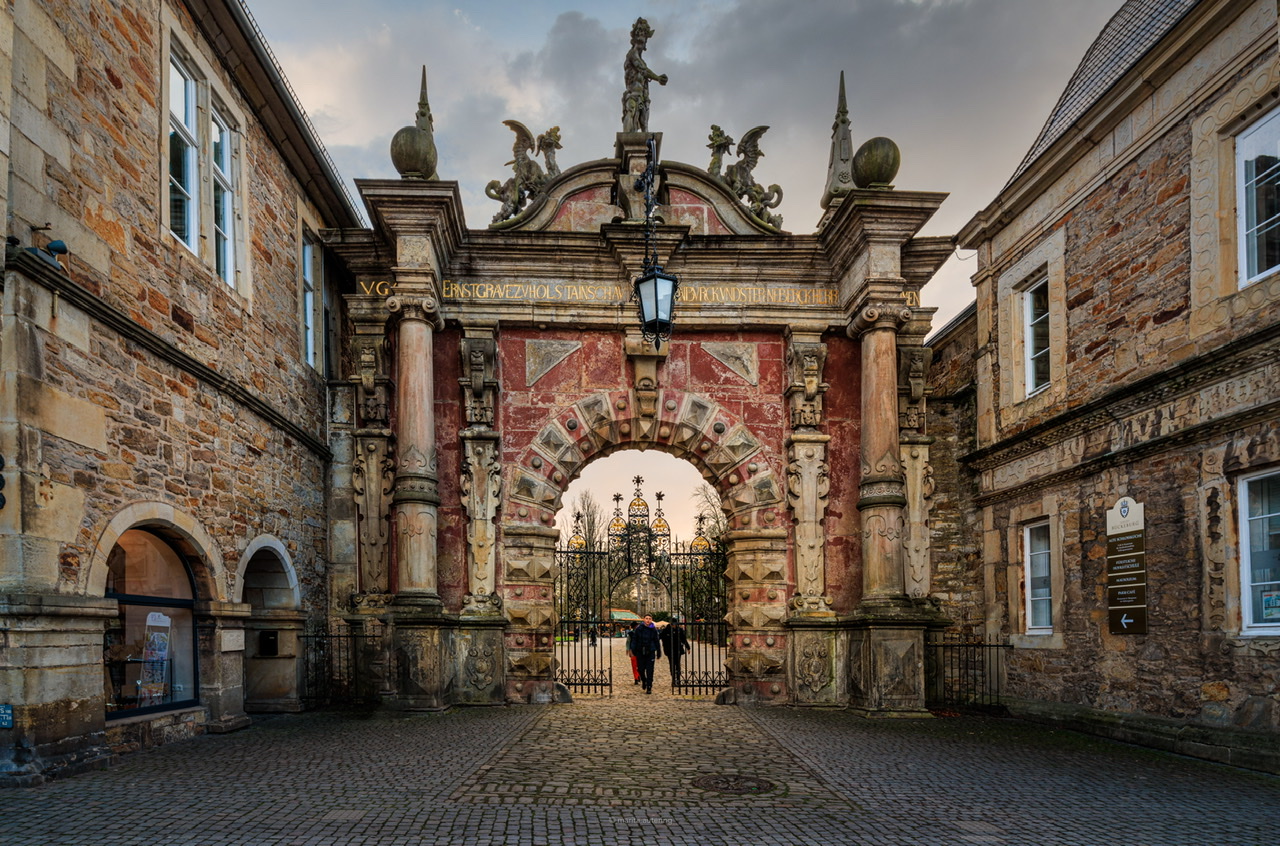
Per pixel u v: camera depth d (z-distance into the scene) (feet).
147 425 29.71
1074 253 41.55
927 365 49.16
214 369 34.14
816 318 49.01
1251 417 29.89
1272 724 28.84
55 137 25.50
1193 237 33.45
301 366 45.78
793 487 48.01
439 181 43.29
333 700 45.14
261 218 41.37
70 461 25.34
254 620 41.22
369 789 23.90
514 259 48.16
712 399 49.34
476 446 46.98
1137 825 21.35
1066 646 40.96
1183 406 33.47
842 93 52.21
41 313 24.26
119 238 28.73
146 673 31.01
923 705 42.34
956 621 51.21
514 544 46.93
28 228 24.09
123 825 19.63
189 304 33.37
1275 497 29.76
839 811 22.39
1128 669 36.35
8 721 23.15
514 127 50.26
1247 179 31.58
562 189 49.55
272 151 43.14
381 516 46.50
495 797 23.20
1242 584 30.58
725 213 50.01
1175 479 33.83
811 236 48.85
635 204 48.57
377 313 47.60
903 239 45.70
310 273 48.98
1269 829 21.06
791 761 29.19
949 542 51.96
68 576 25.09
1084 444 39.99
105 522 26.99
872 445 45.52
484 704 44.55
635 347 48.08
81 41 27.04
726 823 20.98
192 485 32.78
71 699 25.05
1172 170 34.88
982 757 30.63
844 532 48.47
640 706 44.52
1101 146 39.50
